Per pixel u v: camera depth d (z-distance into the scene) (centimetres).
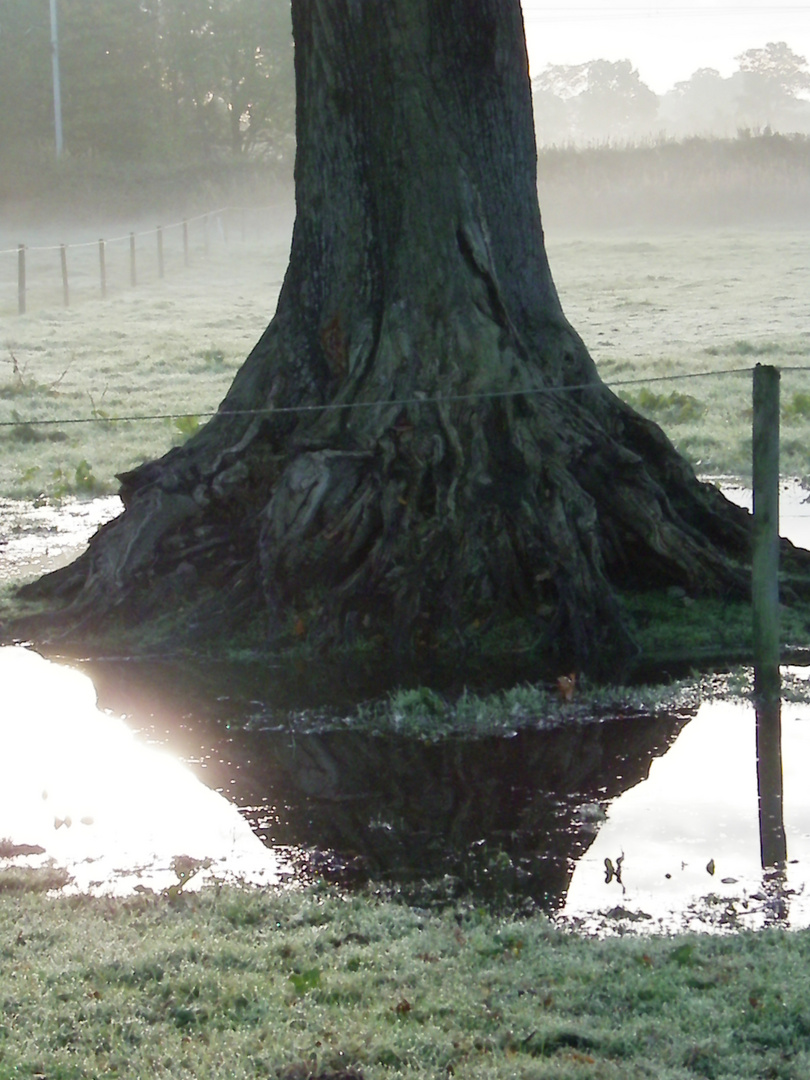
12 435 2142
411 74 1180
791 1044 493
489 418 1122
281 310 1262
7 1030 498
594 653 1034
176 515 1178
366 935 593
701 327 3262
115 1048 490
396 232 1186
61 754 861
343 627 1069
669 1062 479
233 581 1126
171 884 666
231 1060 479
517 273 1233
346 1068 474
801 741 856
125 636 1112
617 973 548
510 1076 464
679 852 697
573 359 1228
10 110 8300
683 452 1878
